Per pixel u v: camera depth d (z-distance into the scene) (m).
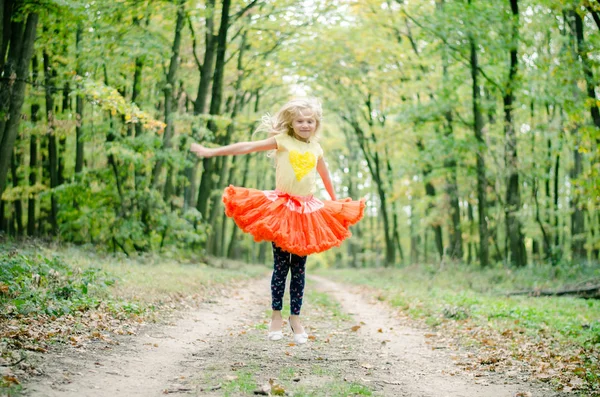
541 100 17.72
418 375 5.30
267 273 26.34
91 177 16.75
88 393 3.81
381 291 15.88
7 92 11.36
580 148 10.62
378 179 31.89
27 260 8.31
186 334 6.71
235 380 4.43
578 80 12.63
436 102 21.45
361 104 30.27
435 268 22.80
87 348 5.16
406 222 42.53
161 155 16.64
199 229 18.58
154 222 17.59
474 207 33.53
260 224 4.41
